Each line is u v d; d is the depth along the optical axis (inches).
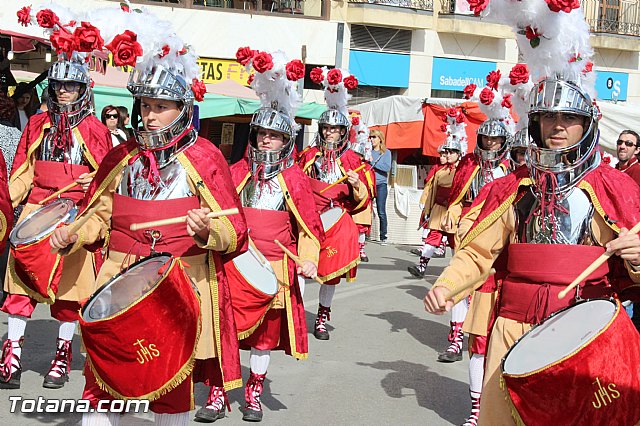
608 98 1162.0
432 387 286.0
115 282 157.1
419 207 708.0
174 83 167.3
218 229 165.3
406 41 1002.7
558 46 155.8
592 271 146.4
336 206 350.6
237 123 655.8
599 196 151.3
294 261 239.0
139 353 148.6
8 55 460.8
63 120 254.7
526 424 140.1
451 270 158.6
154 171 167.3
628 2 1149.7
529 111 156.9
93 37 169.6
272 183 244.7
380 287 478.3
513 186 157.6
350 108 751.7
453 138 470.0
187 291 152.9
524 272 154.8
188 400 162.6
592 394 134.3
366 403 263.3
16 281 241.9
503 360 141.9
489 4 159.0
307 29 890.1
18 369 249.1
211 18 842.2
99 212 176.1
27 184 260.7
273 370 297.0
